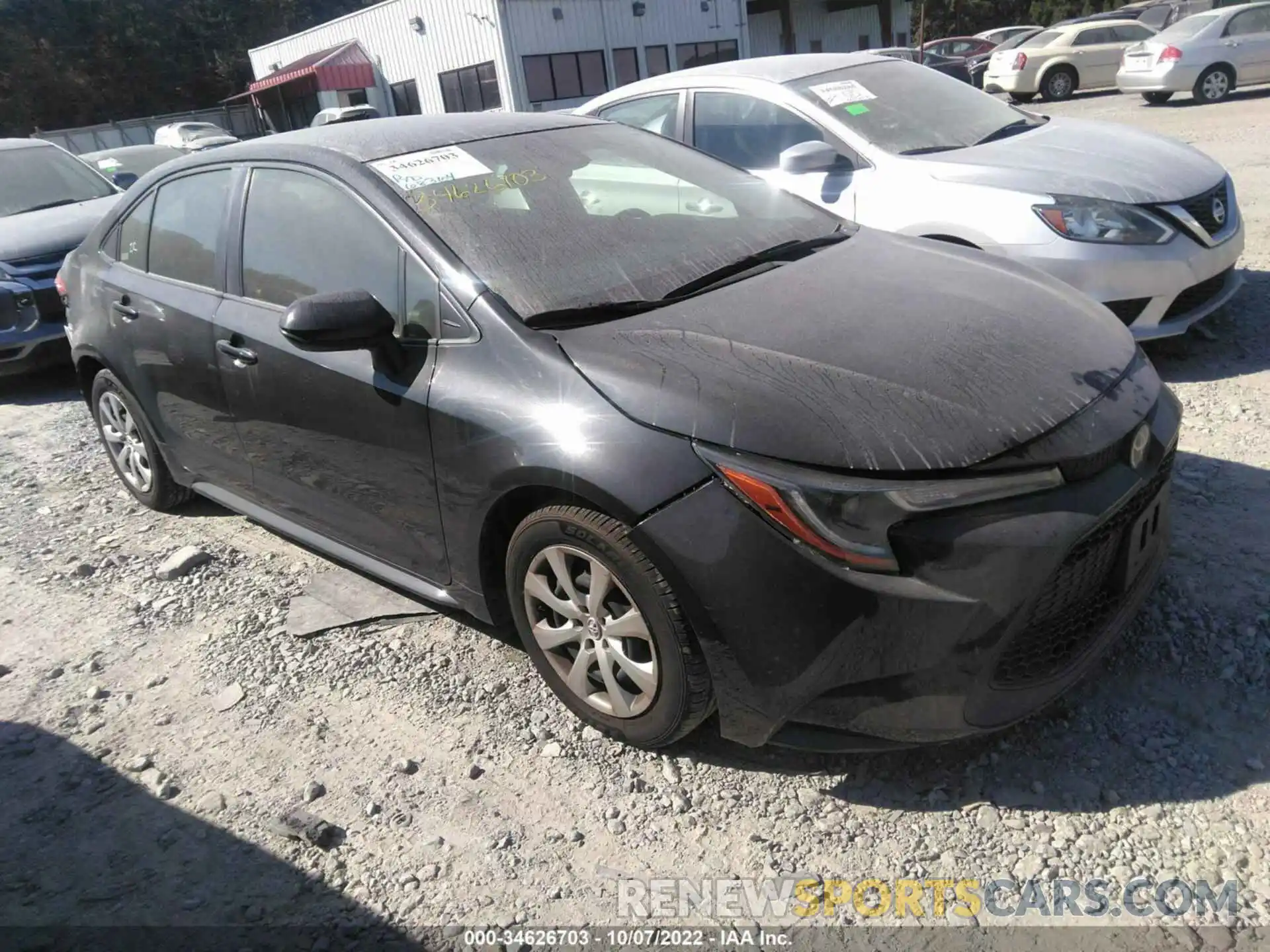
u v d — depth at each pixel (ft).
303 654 10.93
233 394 11.59
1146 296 14.98
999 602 7.25
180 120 128.06
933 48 92.07
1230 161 31.99
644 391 8.06
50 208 24.38
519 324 8.96
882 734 7.61
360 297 9.22
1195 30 51.39
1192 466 12.69
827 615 7.31
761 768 8.62
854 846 7.72
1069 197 15.03
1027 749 8.44
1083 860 7.35
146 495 14.99
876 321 8.93
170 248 12.92
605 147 12.01
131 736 9.86
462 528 9.31
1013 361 8.35
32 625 12.16
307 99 106.63
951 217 15.65
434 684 10.17
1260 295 18.81
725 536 7.47
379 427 9.75
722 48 93.40
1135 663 9.24
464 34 81.10
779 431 7.55
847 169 17.04
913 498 7.23
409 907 7.55
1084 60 66.08
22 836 8.63
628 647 8.44
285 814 8.50
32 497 16.30
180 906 7.72
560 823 8.23
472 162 10.84
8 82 172.14
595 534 8.07
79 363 14.94
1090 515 7.55
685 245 10.55
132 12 186.80
